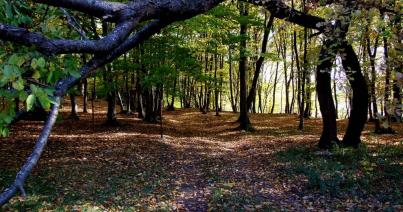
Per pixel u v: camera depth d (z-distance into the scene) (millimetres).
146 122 25969
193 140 20156
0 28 2096
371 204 8695
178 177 11961
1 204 1918
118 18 2549
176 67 17922
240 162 14531
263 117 36719
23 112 2219
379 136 20938
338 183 10352
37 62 2020
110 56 2611
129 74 20578
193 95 51562
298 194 9875
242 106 25938
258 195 9906
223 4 19172
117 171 12273
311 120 33438
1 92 1987
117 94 32000
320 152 14719
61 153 14297
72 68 2342
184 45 18875
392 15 5484
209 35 22812
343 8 5121
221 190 10344
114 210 8609
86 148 15477
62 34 2869
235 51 23562
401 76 2895
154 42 17391
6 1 2646
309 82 24531
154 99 26797
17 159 13047
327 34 6633
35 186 10031
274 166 13266
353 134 15969
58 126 21078
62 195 9523
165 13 2701
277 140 20547
